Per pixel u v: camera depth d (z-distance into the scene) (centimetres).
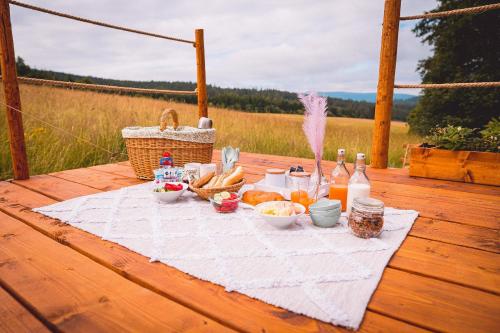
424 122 1599
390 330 80
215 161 327
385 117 283
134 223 152
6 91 232
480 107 1375
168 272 108
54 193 208
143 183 232
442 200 193
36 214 168
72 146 399
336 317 82
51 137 404
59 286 100
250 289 96
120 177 255
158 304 91
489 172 229
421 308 88
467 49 1483
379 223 131
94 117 542
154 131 229
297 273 105
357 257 116
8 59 227
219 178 187
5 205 184
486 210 174
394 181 242
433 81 1612
